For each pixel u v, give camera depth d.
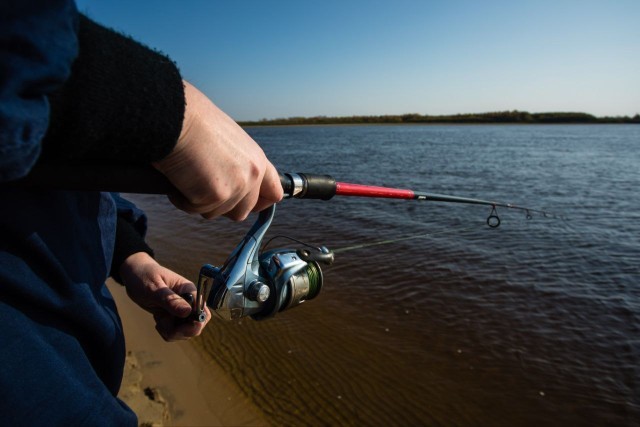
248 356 5.18
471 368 5.11
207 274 1.24
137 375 4.62
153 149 0.59
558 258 8.61
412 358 5.27
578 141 49.91
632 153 33.28
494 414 4.40
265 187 0.85
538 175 20.81
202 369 4.86
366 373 4.96
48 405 0.66
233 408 4.33
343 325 5.96
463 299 6.81
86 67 0.51
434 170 22.42
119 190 0.65
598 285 7.33
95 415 0.74
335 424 4.21
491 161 27.02
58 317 0.72
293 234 10.50
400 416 4.34
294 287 1.43
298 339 5.59
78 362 0.75
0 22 0.42
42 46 0.44
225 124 0.70
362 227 11.14
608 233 10.40
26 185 0.59
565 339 5.72
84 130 0.52
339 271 7.89
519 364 5.20
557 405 4.54
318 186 1.44
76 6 0.50
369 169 22.55
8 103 0.42
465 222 11.62
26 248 0.65
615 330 5.93
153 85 0.57
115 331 0.90
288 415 4.29
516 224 11.32
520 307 6.56
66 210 0.75
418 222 11.67
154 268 1.34
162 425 4.00
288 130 96.00
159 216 11.91
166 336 1.30
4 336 0.62
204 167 0.66
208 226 10.84
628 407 4.51
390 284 7.34
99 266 0.89
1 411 0.61
